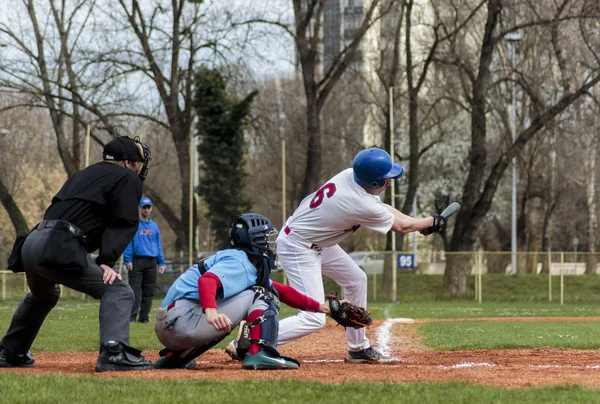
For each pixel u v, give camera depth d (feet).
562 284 194.90
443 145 327.67
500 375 40.57
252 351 42.73
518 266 229.86
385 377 39.34
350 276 51.11
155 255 98.07
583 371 43.57
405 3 223.30
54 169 369.50
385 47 247.29
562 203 354.13
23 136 323.57
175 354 44.01
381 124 284.61
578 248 406.82
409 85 228.84
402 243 244.22
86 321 99.19
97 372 41.57
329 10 238.68
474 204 216.13
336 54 239.30
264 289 43.11
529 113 259.39
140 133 273.33
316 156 224.12
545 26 204.85
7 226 342.64
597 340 68.90
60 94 232.32
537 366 47.80
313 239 48.83
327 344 68.13
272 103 319.88
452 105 278.87
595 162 321.73
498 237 383.04
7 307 149.79
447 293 202.49
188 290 42.34
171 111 237.25
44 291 42.70
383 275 205.67
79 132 245.24
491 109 248.32
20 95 263.29
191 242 215.92
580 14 196.24
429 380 38.04
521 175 307.99
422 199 338.13
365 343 51.16
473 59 239.50
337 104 318.86
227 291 41.27
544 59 257.96
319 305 45.14
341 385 34.63
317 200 48.44
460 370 43.65
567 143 294.66
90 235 41.50
